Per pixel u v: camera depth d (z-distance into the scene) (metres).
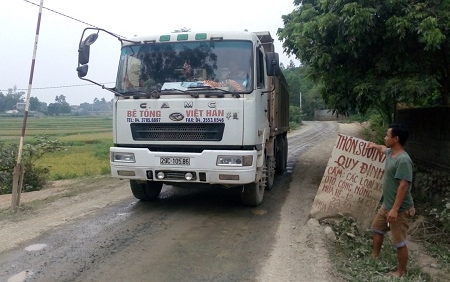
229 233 6.36
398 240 5.08
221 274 4.84
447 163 8.98
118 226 6.70
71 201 8.70
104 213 7.59
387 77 9.12
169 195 9.07
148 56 7.13
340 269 5.03
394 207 4.95
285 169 13.32
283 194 9.31
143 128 6.95
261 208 7.93
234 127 6.59
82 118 110.19
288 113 13.69
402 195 4.92
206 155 6.58
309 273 4.87
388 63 8.84
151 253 5.49
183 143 6.76
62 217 7.30
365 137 25.42
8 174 11.36
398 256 5.15
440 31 7.86
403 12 8.34
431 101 12.34
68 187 11.05
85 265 5.08
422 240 7.19
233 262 5.21
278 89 10.40
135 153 6.86
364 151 6.72
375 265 5.30
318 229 6.38
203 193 9.24
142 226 6.70
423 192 9.98
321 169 13.71
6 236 6.18
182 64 6.98
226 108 6.59
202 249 5.66
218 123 6.63
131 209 7.86
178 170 6.70
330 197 6.83
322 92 11.67
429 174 10.09
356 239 6.20
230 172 6.54
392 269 5.35
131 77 7.14
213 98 6.63
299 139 30.23
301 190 9.84
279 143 11.73
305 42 9.47
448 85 10.01
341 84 9.56
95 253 5.48
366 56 9.37
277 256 5.41
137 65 7.14
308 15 10.13
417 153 11.12
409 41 8.59
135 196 8.24
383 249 5.98
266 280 4.69
